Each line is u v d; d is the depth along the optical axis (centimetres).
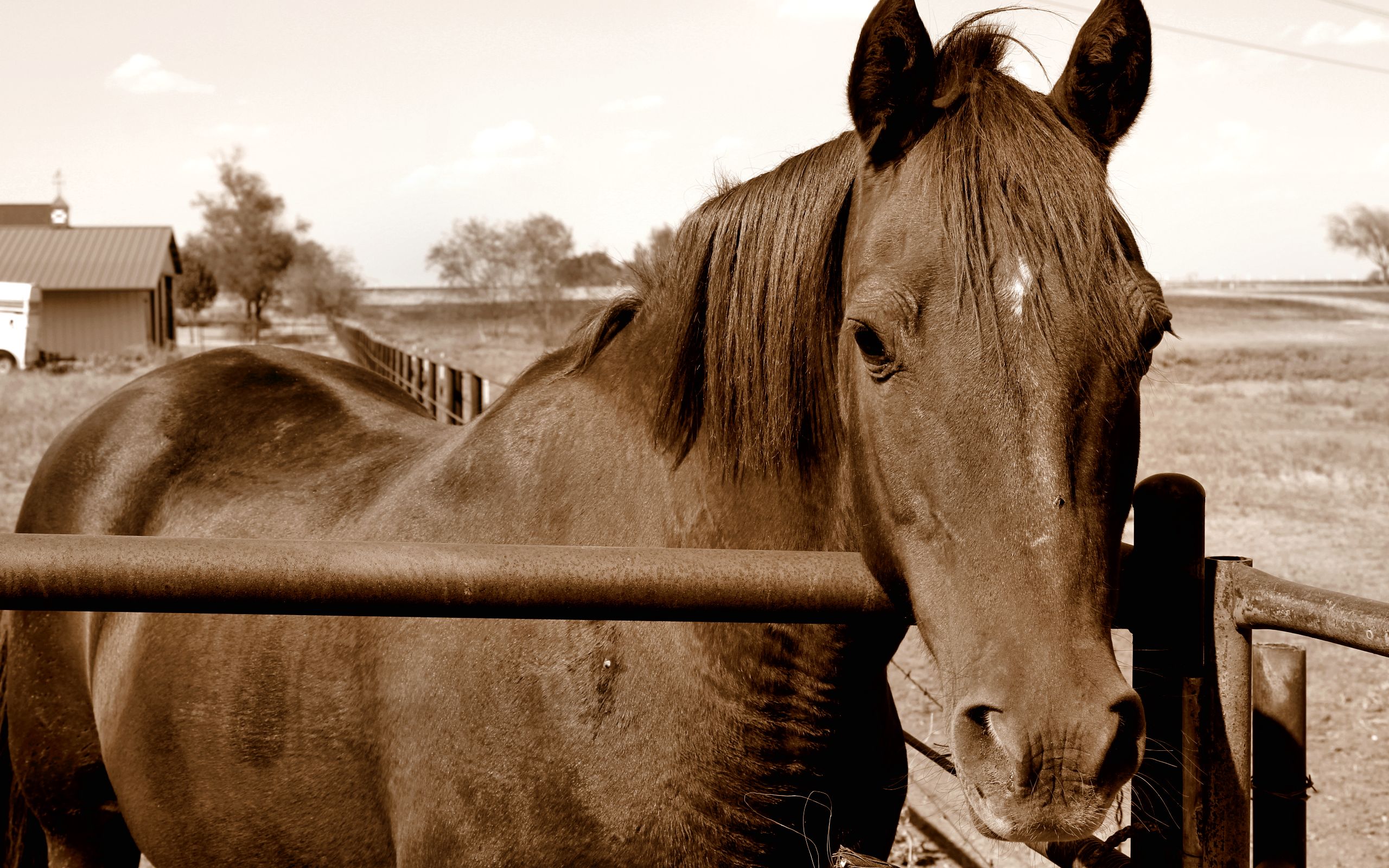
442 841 166
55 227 4594
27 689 238
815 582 134
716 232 165
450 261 5119
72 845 240
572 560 128
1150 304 129
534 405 189
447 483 192
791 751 156
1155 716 149
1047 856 180
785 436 155
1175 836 147
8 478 1018
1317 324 3825
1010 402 122
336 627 190
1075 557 120
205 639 208
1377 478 1117
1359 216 5856
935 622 125
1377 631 116
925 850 356
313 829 191
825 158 158
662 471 167
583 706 156
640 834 154
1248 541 834
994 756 117
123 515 236
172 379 267
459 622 169
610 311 186
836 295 155
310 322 6400
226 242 5434
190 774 205
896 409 129
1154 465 1196
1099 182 130
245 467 237
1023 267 124
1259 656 147
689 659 154
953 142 133
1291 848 146
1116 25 148
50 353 3459
